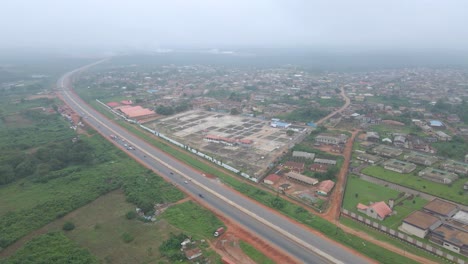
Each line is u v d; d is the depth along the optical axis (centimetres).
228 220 8062
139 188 9750
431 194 9400
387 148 13012
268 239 7244
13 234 7338
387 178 10538
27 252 6619
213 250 6812
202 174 11112
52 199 8962
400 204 8806
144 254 6662
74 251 6606
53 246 6806
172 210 8519
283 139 14812
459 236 6931
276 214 8356
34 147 13650
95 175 10775
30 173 11000
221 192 9694
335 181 10269
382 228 7500
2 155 11869
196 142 14500
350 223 7875
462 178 10388
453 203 8856
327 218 8112
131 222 7956
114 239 7225
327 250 6812
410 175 10738
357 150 13038
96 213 8431
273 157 12544
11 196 9419
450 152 12588
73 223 7912
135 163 12012
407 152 12800
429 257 6556
